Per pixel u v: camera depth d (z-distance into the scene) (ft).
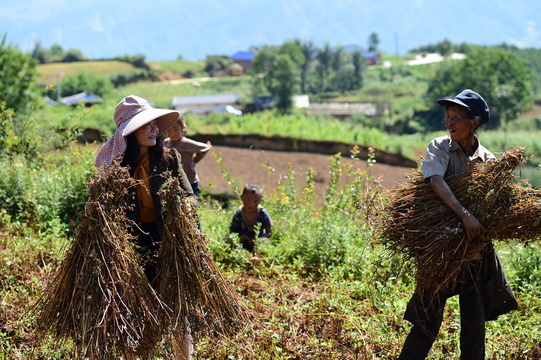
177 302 12.50
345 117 253.44
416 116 268.62
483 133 165.78
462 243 12.92
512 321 17.58
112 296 11.78
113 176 12.22
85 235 12.20
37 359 14.82
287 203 29.19
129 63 453.17
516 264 20.98
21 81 115.14
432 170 13.25
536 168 14.69
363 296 19.38
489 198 12.87
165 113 13.26
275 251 22.63
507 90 245.04
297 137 101.09
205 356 15.24
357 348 15.51
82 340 11.66
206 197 32.65
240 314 13.42
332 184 31.19
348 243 22.71
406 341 13.69
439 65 451.94
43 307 12.66
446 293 13.69
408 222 13.42
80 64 444.14
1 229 23.90
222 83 399.24
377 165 99.86
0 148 33.30
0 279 18.72
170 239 12.59
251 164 88.94
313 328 16.89
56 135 35.76
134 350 11.98
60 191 26.37
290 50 356.59
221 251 21.89
